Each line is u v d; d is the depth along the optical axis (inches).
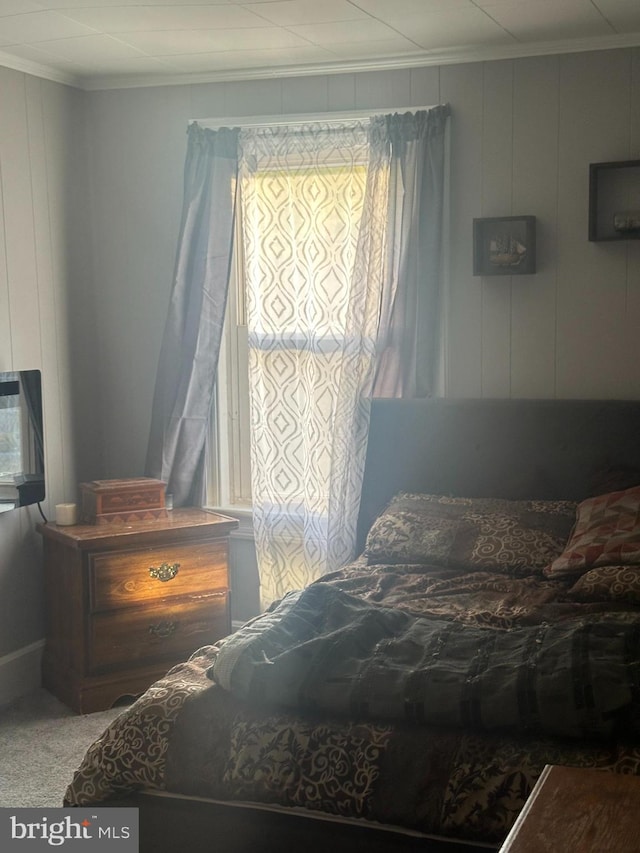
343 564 162.1
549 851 51.4
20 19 134.0
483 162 155.3
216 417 177.3
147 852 92.9
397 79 158.9
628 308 149.4
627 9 131.3
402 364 160.4
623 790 58.3
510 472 153.7
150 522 161.8
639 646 90.4
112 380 181.5
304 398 166.6
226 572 162.2
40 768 133.5
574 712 82.7
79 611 152.2
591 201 147.2
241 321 176.7
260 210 165.9
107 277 179.5
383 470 161.9
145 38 144.6
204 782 90.6
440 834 82.0
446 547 139.9
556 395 154.9
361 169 160.6
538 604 119.0
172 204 173.9
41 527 160.7
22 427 157.1
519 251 152.6
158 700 96.3
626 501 134.5
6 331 158.9
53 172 168.6
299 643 101.9
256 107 167.5
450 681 88.2
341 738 88.0
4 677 158.7
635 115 146.1
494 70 153.0
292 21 135.4
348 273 162.4
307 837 86.4
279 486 169.0
